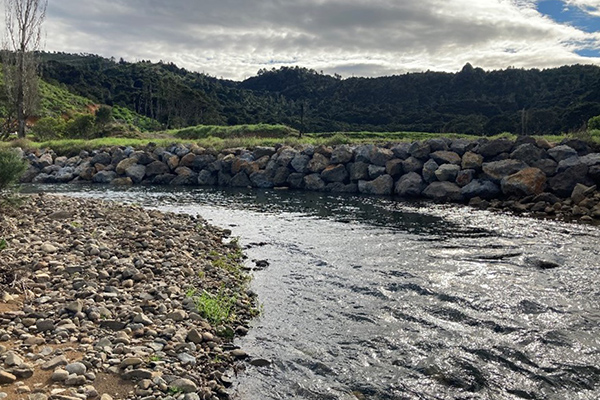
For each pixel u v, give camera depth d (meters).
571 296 8.45
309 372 5.91
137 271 8.27
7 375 4.68
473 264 10.55
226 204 19.92
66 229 10.65
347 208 18.88
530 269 10.10
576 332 7.01
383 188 22.86
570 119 67.88
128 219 13.05
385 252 11.81
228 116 91.06
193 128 52.31
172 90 90.00
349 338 6.89
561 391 5.52
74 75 94.00
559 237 12.99
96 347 5.60
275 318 7.63
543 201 17.83
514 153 20.27
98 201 16.66
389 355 6.38
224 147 30.28
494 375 5.86
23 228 10.63
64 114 63.34
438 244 12.56
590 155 18.84
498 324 7.31
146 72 121.31
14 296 6.77
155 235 11.38
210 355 6.11
